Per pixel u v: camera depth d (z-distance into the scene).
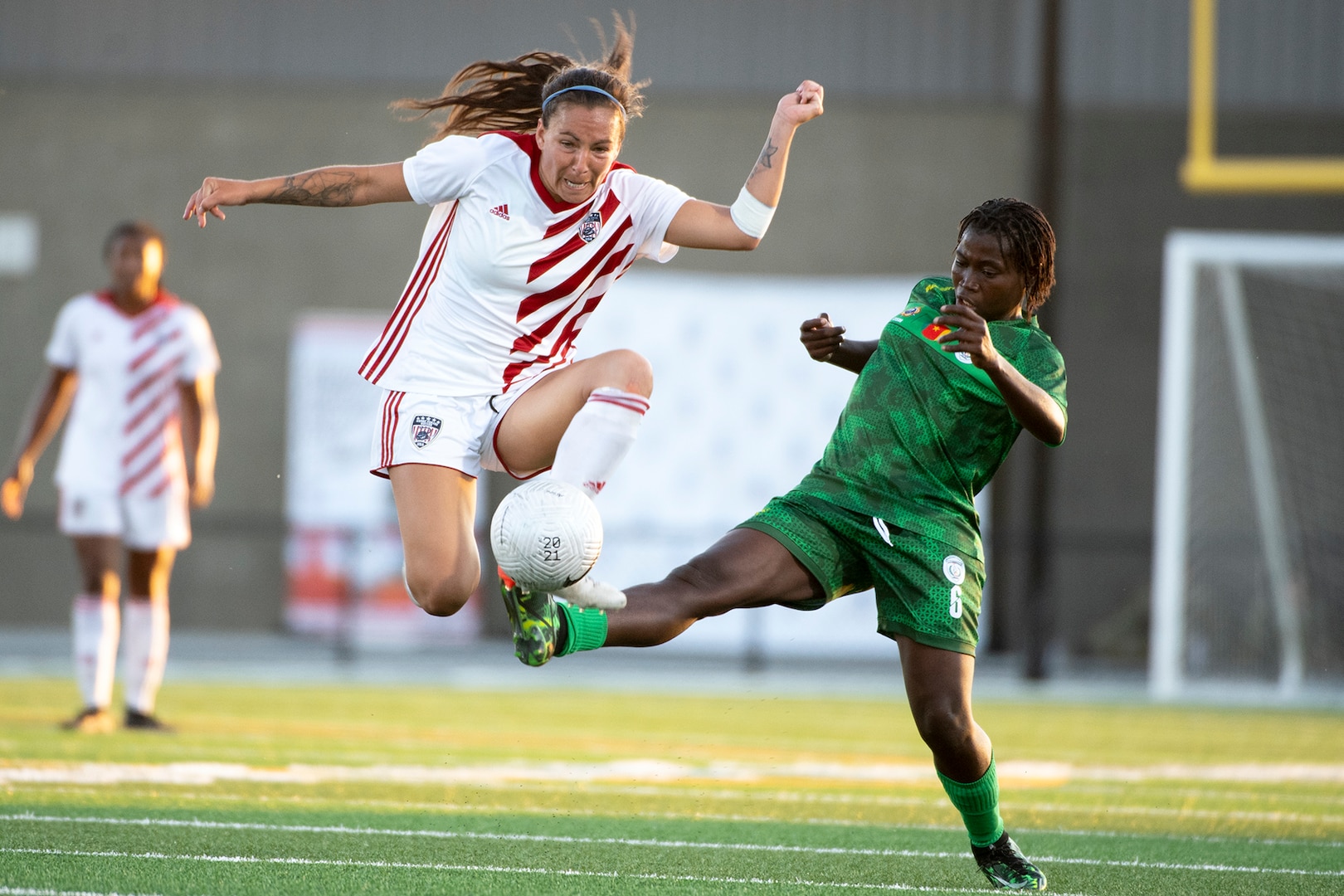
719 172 56.81
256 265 57.88
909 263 56.66
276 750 23.80
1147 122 54.62
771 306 53.81
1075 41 54.84
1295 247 46.06
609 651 52.97
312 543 53.53
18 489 26.45
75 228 57.88
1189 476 46.81
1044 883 13.80
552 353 13.92
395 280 57.97
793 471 53.31
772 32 56.69
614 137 12.93
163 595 26.42
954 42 56.22
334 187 13.23
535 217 13.37
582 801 19.38
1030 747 28.17
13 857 13.68
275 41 57.59
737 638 52.31
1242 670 45.53
